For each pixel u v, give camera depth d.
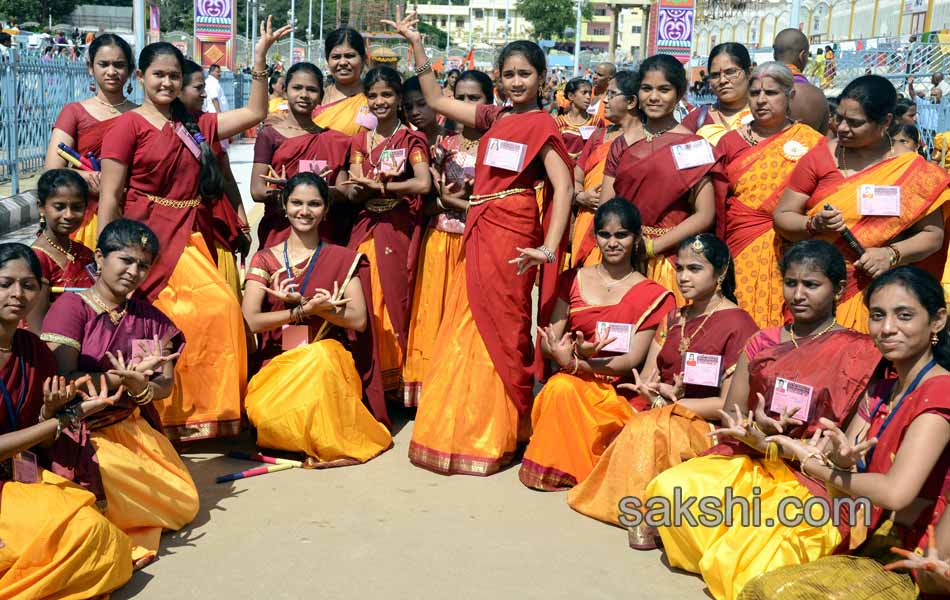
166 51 5.13
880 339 3.43
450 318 5.30
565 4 78.69
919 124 13.33
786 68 5.41
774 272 5.37
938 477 3.39
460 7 113.06
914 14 31.77
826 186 5.00
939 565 3.07
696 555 3.89
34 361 3.71
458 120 5.63
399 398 6.10
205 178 5.33
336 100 6.77
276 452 5.35
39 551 3.42
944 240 5.11
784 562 3.66
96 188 5.54
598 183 6.97
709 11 46.69
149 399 4.21
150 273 5.12
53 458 3.81
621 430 4.66
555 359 5.02
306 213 5.24
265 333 5.56
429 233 6.08
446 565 3.99
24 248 3.56
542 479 4.89
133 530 4.07
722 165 5.24
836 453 3.36
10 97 11.72
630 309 4.96
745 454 3.99
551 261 5.03
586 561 4.09
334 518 4.45
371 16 49.09
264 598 3.67
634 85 6.90
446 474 5.07
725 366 4.54
